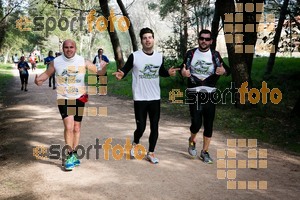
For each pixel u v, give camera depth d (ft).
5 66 142.10
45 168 18.10
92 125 28.19
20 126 28.35
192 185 15.96
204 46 18.02
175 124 29.07
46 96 47.42
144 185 15.89
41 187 15.64
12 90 55.67
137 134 19.12
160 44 51.24
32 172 17.54
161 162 19.10
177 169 18.03
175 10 78.43
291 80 52.29
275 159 20.07
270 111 33.45
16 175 17.21
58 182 16.20
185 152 21.08
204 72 18.35
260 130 26.89
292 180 16.79
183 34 51.39
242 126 28.17
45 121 30.14
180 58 50.72
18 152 21.13
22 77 54.44
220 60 18.30
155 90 18.29
